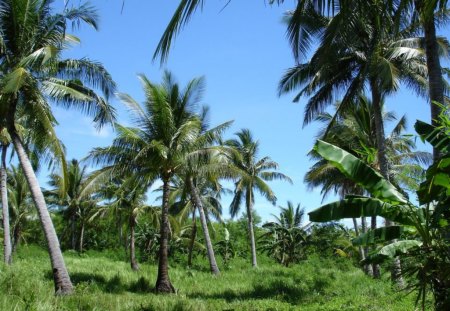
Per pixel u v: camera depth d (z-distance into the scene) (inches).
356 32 250.1
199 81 767.7
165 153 705.6
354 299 595.8
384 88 674.8
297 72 733.9
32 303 392.2
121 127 703.1
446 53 636.7
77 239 1946.4
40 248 1865.2
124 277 787.4
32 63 559.2
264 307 549.3
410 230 284.0
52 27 569.3
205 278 917.2
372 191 264.7
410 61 703.7
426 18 210.1
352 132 834.8
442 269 221.9
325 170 908.6
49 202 1690.5
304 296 692.7
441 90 335.0
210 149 759.7
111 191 1229.7
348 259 1606.8
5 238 933.2
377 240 288.8
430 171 234.8
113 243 1968.5
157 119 726.5
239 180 1254.9
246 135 1296.8
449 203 235.1
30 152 687.7
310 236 1737.2
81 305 447.8
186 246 1766.7
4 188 946.1
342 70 706.8
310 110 757.3
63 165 590.2
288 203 1736.0
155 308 461.7
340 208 283.9
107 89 624.1
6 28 564.7
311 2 232.4
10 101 572.7
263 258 1812.3
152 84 717.3
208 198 1435.8
